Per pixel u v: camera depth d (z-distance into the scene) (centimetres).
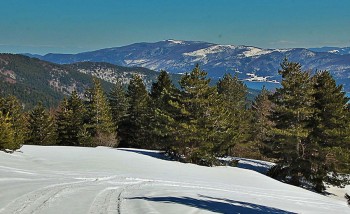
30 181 1670
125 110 7262
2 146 3102
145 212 1045
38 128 6384
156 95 5694
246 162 4809
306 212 1602
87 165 2748
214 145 3703
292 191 2725
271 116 4028
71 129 6625
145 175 2436
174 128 3647
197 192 1755
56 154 3334
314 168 3728
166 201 1273
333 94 3731
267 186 2792
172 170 2934
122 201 1216
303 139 3775
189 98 3709
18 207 1070
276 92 3941
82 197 1276
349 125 3669
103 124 6291
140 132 6122
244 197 1841
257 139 6144
